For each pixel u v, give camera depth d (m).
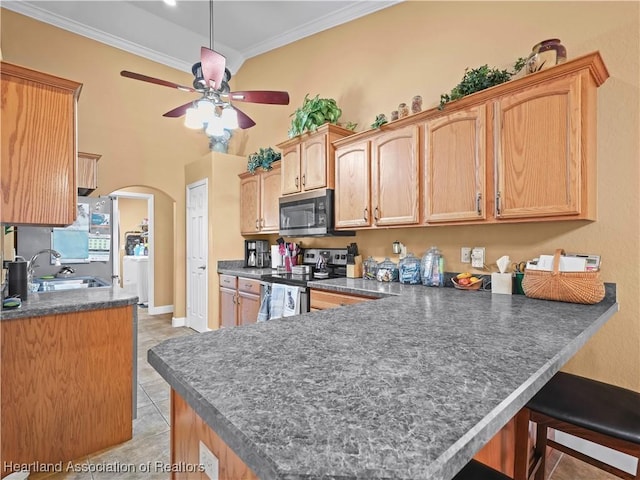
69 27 3.60
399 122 2.40
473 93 2.01
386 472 0.43
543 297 1.75
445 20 2.56
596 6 1.87
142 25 3.79
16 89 1.58
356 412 0.57
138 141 4.11
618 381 1.78
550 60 1.74
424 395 0.64
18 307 1.66
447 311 1.46
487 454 1.14
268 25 3.75
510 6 2.22
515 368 0.78
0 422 1.56
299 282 2.84
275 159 3.86
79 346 1.78
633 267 1.74
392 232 2.86
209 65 2.28
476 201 1.99
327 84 3.51
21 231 3.03
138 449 1.86
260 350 0.90
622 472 1.16
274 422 0.54
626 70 1.77
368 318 1.31
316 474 0.43
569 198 1.65
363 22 3.18
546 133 1.72
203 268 4.21
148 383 2.72
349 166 2.76
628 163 1.75
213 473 0.73
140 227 7.42
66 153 1.71
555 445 1.39
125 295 2.02
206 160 4.15
